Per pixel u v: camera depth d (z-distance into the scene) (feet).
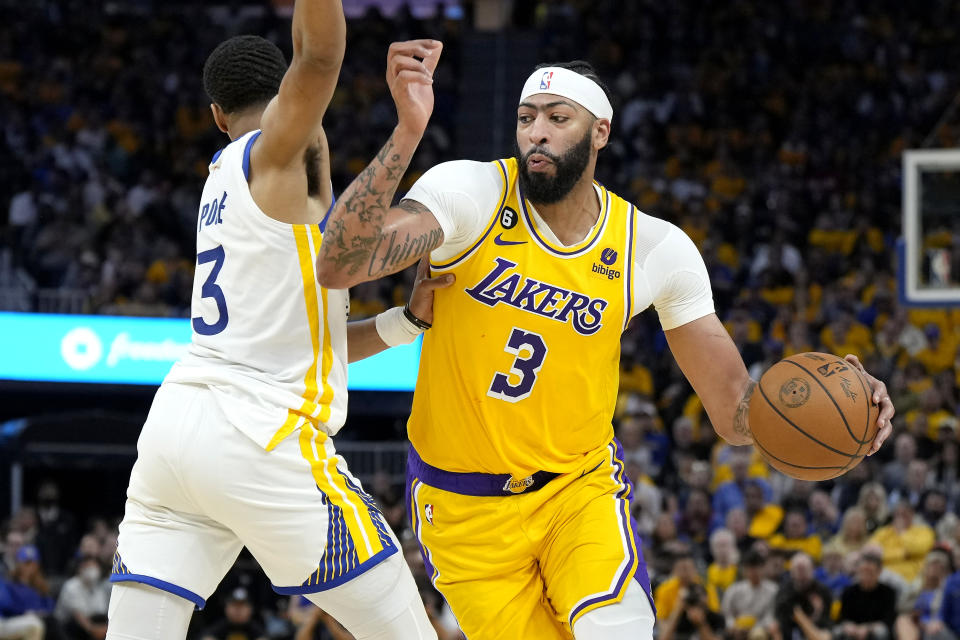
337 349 35.40
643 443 119.44
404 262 35.55
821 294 155.63
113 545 105.29
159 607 34.45
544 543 39.70
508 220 38.17
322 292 34.73
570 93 37.88
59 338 132.87
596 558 38.11
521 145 38.06
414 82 33.12
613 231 39.09
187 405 34.14
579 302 38.32
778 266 157.38
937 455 113.70
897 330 138.82
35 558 101.71
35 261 155.84
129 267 149.48
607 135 39.19
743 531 105.50
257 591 103.09
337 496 34.55
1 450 120.88
